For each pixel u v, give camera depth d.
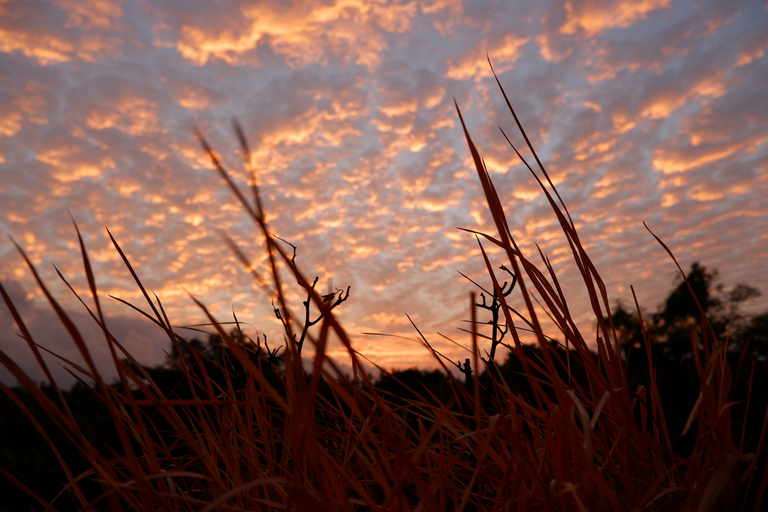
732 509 0.77
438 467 1.04
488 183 0.70
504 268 1.54
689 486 0.82
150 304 0.91
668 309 21.41
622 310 15.95
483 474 0.88
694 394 0.90
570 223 0.86
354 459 1.18
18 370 0.63
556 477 0.70
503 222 0.83
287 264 0.45
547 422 0.74
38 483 2.76
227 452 1.00
